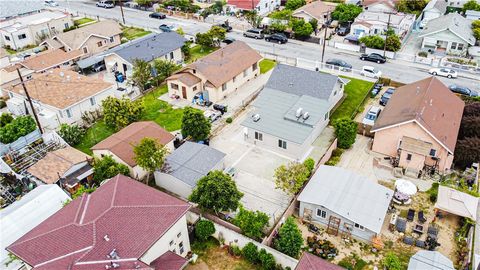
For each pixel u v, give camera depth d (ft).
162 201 98.48
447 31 207.21
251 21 255.91
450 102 144.87
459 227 109.19
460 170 131.03
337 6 261.85
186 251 102.83
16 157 136.98
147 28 267.59
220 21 274.77
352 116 159.43
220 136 152.66
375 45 212.84
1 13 264.52
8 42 243.60
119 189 99.96
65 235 87.20
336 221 107.04
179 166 124.47
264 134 141.18
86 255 81.92
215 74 174.29
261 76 200.03
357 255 101.91
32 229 94.94
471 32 215.51
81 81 171.83
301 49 227.61
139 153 119.34
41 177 123.75
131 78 182.19
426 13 251.80
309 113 144.77
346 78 192.03
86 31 229.45
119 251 83.82
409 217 111.75
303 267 84.64
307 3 289.33
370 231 102.78
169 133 140.97
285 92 159.43
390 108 145.89
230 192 106.63
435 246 103.04
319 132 151.64
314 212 110.01
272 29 245.04
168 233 92.48
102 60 209.56
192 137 144.77
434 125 128.67
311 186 114.83
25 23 250.37
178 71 180.86
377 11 253.85
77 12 308.19
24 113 168.55
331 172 120.06
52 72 181.27
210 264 100.94
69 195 120.67
